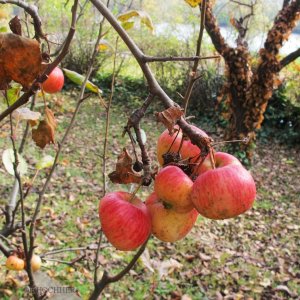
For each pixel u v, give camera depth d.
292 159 9.14
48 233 5.01
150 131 9.26
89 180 6.66
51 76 1.46
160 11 11.36
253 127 8.39
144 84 12.13
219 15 10.70
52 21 8.57
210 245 5.45
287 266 5.24
